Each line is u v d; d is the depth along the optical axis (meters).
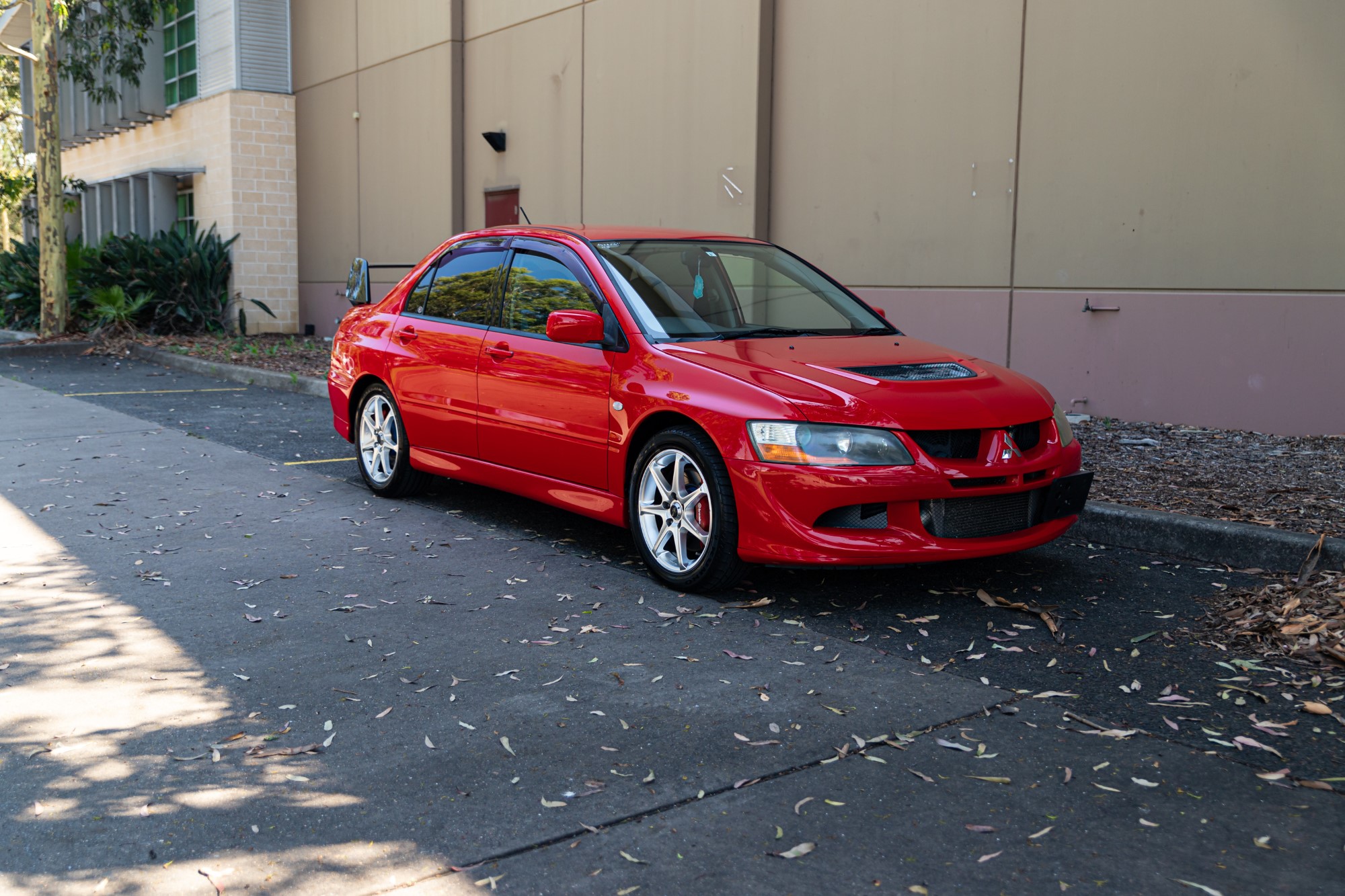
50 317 18.09
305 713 3.66
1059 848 2.82
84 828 2.90
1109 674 4.03
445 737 3.48
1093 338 9.23
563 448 5.60
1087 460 7.41
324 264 20.19
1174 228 8.64
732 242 6.34
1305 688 3.88
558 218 14.53
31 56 17.66
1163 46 8.55
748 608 4.80
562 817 2.98
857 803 3.05
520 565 5.49
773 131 11.62
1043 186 9.42
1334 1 7.64
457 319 6.48
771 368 4.92
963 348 10.16
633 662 4.14
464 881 2.66
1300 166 7.92
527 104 14.91
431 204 16.95
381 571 5.35
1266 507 5.94
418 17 16.83
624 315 5.40
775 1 11.48
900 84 10.40
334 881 2.66
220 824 2.93
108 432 9.48
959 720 3.62
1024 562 5.54
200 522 6.30
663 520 5.10
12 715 3.62
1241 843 2.86
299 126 20.64
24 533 6.00
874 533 4.57
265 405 11.55
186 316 19.39
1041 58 9.31
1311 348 8.00
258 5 20.17
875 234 10.77
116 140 25.12
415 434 6.70
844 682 3.95
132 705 3.71
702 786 3.16
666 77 12.59
